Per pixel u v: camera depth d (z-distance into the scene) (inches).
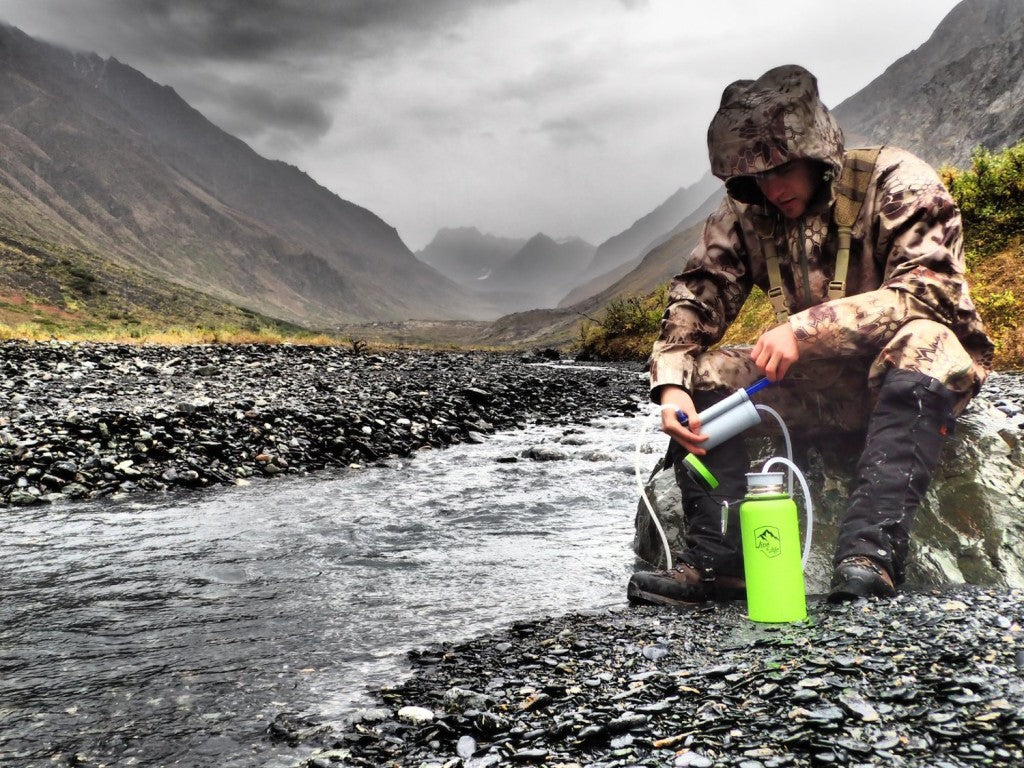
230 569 171.9
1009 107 4667.8
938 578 125.9
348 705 97.5
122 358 634.2
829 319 118.6
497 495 261.3
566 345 4785.9
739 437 131.5
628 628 120.3
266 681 106.8
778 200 124.4
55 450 294.4
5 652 120.0
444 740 85.3
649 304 1471.5
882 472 115.0
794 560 112.2
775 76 119.6
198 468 293.0
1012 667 82.6
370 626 131.3
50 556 183.9
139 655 118.2
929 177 123.2
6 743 88.8
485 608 141.2
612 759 75.6
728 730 77.7
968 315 119.3
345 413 402.6
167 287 6402.6
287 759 83.3
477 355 1557.6
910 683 81.7
